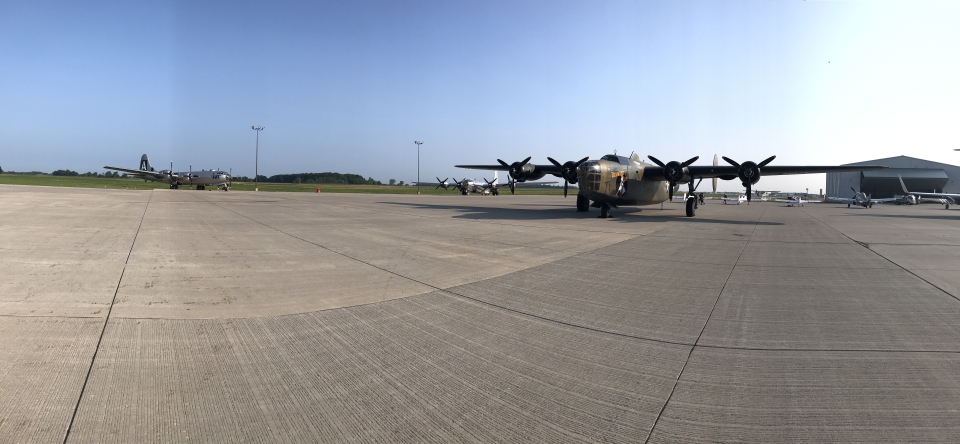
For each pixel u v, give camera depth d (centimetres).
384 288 716
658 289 736
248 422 316
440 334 503
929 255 1157
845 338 506
